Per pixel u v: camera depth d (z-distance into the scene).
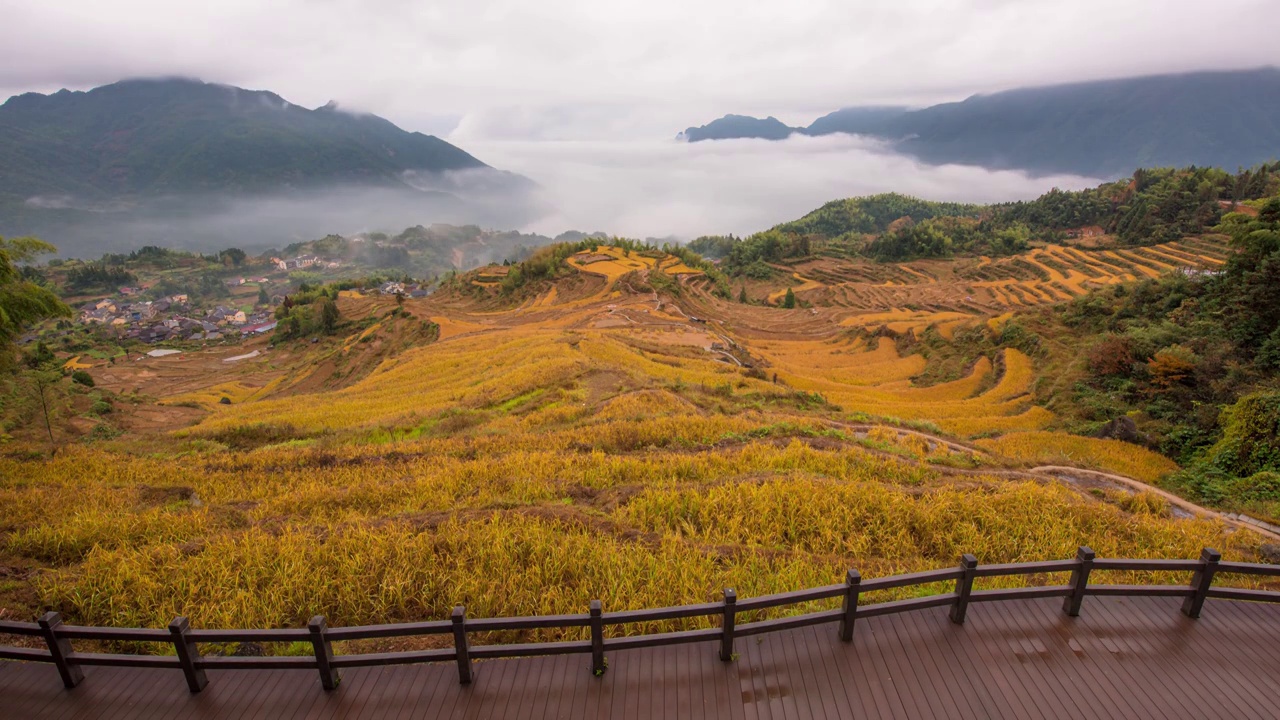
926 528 11.53
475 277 151.38
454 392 34.28
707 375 36.91
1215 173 123.38
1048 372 43.59
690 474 15.29
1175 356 32.97
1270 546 12.02
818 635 6.92
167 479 17.91
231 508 13.30
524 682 6.30
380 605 8.32
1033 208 175.00
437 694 6.16
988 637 6.90
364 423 28.22
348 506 13.79
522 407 27.94
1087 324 51.62
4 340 19.53
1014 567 6.96
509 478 14.71
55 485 17.12
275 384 84.88
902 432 23.95
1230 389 29.17
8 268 18.14
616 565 9.18
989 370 50.62
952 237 172.88
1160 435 27.73
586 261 132.50
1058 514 12.61
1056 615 7.30
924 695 6.11
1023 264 126.12
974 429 33.41
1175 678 6.38
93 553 10.29
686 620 7.92
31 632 6.20
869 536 11.21
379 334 88.69
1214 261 98.69
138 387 96.25
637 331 61.16
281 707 6.05
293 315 131.75
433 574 8.97
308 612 8.25
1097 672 6.44
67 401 35.25
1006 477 16.92
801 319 96.94
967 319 71.69
